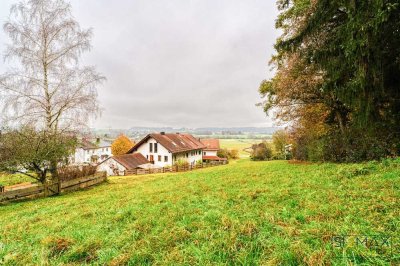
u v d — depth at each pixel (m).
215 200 6.59
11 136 12.55
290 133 21.20
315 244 3.22
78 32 15.76
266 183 8.69
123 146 50.81
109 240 4.30
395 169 7.02
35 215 7.73
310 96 14.42
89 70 15.77
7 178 25.36
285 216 4.54
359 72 7.24
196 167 37.12
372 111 8.24
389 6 5.65
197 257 3.27
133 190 11.58
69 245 4.27
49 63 15.32
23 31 14.57
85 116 15.48
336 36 8.18
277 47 10.95
